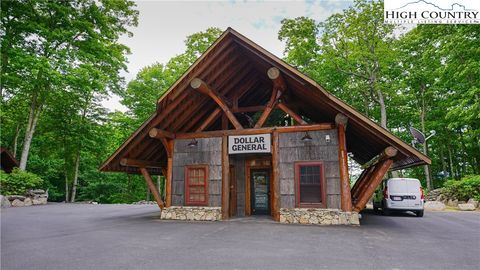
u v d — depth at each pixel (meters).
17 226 9.18
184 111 11.33
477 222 10.36
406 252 5.55
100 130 27.02
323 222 9.22
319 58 25.55
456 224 9.71
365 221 10.55
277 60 9.29
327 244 6.22
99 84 20.47
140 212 14.27
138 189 33.50
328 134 9.72
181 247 5.97
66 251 5.66
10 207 17.22
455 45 18.81
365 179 11.48
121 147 10.89
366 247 5.95
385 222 10.22
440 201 18.59
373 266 4.63
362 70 26.62
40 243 6.43
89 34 21.12
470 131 21.88
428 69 24.64
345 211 9.12
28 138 21.28
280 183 9.96
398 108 27.36
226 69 11.15
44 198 20.94
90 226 9.08
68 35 19.88
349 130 10.80
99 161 30.97
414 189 12.65
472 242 6.54
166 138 11.29
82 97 25.91
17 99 25.67
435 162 30.69
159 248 5.89
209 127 13.19
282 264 4.73
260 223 9.48
